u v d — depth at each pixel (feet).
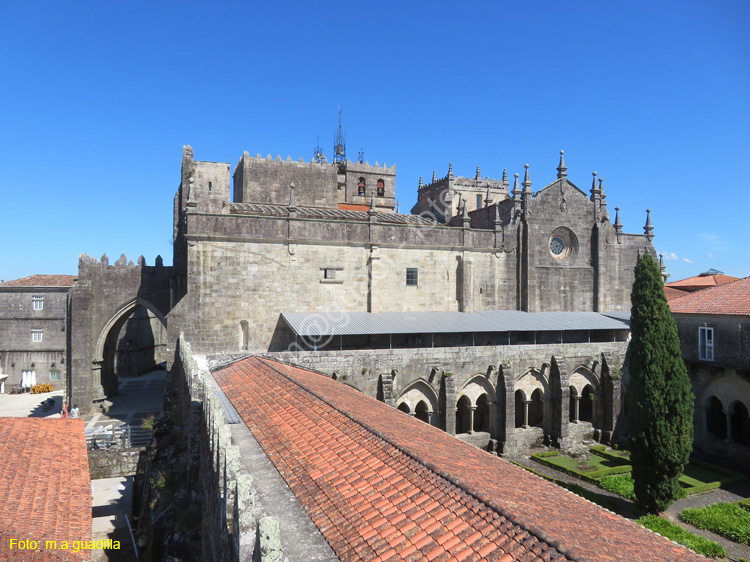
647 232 185.78
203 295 133.08
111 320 176.35
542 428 148.97
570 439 143.95
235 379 101.91
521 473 54.08
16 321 231.91
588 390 157.17
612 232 179.93
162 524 77.00
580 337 172.35
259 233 138.00
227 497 41.42
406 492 41.52
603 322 161.48
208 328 133.18
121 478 131.75
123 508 113.70
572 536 34.19
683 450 100.27
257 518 37.32
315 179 193.06
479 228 171.22
